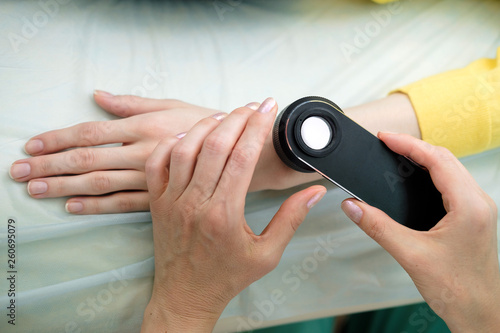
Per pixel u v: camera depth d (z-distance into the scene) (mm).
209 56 679
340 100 661
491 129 575
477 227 479
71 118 593
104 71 639
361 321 897
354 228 620
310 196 493
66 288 553
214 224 463
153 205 506
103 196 563
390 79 679
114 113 607
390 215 501
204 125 478
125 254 569
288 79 670
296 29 713
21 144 567
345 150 497
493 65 627
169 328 519
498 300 520
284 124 493
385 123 586
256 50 691
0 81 593
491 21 725
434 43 706
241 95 652
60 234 548
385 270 631
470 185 486
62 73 617
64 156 547
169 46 683
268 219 610
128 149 555
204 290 510
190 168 468
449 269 489
